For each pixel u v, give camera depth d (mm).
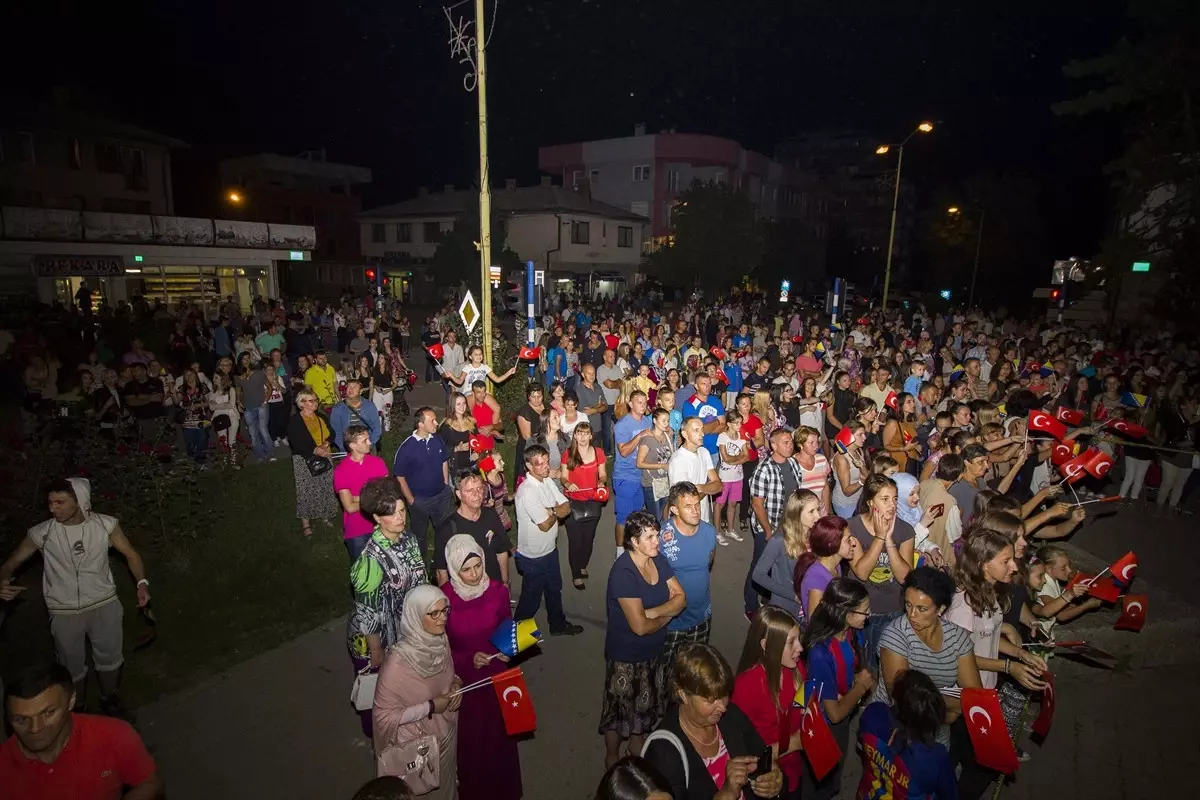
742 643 6363
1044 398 11461
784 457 6410
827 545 4344
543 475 5984
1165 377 11672
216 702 5348
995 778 4090
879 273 70812
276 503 9344
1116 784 4887
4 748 2871
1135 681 6211
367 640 4203
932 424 9367
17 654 5848
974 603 4062
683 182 57438
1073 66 23188
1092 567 7598
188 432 10656
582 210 48656
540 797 4492
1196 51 21266
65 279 24438
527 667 5898
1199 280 21469
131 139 36625
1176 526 9422
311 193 53438
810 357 14000
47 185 34250
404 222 52375
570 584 7480
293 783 4547
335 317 26656
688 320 28969
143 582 5059
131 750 3004
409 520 6879
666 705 4520
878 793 3277
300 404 8203
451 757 3789
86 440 8109
